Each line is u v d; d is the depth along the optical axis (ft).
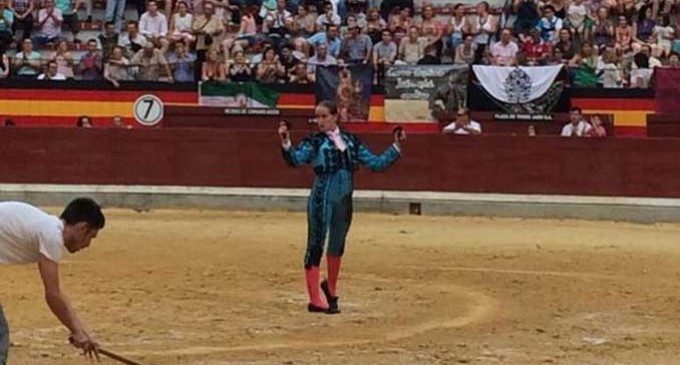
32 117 114.42
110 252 74.54
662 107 108.78
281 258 72.95
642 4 116.98
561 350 45.73
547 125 108.47
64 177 107.55
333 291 54.49
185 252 75.36
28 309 53.42
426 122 110.32
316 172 54.85
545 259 74.02
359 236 85.66
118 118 112.47
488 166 104.53
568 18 115.75
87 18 124.06
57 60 115.75
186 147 106.93
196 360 43.04
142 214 102.01
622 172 103.19
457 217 102.94
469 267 69.82
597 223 100.07
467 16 117.19
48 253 30.83
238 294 58.75
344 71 110.73
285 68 112.88
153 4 117.91
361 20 118.11
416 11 123.75
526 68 109.29
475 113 109.60
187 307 54.70
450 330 49.78
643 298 59.06
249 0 121.08
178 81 113.29
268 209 105.70
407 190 104.99
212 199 106.32
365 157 55.57
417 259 73.26
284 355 44.06
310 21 118.52
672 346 47.01
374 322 51.70
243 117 111.04
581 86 110.11
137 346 45.57
